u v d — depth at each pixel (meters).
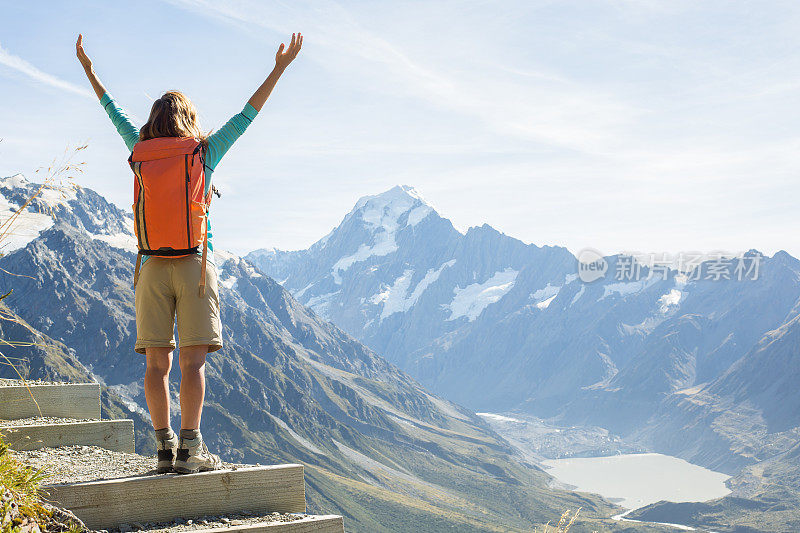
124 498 4.78
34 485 4.47
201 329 5.29
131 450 7.88
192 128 5.54
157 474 5.25
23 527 4.04
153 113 5.45
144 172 5.12
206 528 4.68
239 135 5.54
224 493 5.12
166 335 5.38
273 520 4.91
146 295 5.29
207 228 5.38
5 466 4.40
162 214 5.11
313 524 4.84
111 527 4.71
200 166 5.24
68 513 4.43
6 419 8.25
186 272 5.27
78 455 6.82
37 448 7.20
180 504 4.95
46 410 8.60
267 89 5.68
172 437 5.35
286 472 5.37
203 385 5.31
